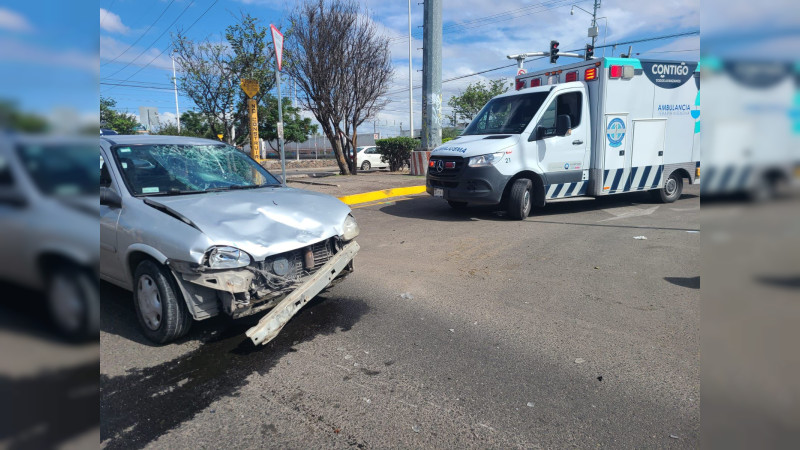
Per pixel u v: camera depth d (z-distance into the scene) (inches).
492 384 123.2
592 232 293.0
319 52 583.2
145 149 179.2
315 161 1216.2
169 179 172.7
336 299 186.9
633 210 375.9
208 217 143.0
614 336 148.7
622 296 182.9
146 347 147.3
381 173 708.7
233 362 137.9
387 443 101.3
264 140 1160.8
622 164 362.9
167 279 140.9
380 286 200.8
